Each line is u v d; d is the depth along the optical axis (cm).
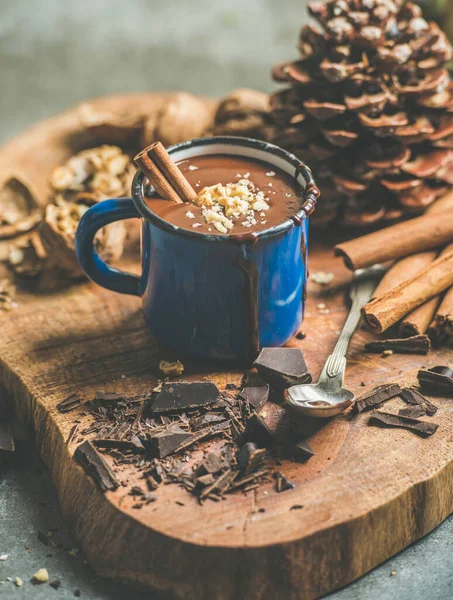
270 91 100
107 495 43
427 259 54
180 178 48
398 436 46
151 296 49
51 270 56
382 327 50
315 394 47
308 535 41
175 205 48
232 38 111
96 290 55
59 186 58
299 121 58
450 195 58
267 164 51
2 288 55
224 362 49
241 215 47
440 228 54
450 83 58
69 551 46
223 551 41
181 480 44
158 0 118
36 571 45
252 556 41
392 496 43
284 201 48
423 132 56
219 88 102
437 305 52
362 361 50
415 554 46
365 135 57
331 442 45
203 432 46
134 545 42
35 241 57
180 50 109
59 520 47
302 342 51
